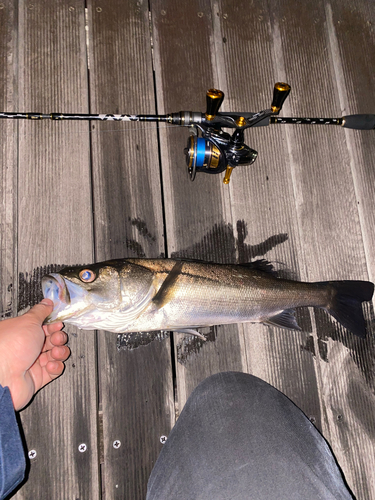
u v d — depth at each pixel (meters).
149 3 0.65
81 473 0.47
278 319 0.53
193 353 0.52
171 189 0.57
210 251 0.56
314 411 0.53
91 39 0.61
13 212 0.53
